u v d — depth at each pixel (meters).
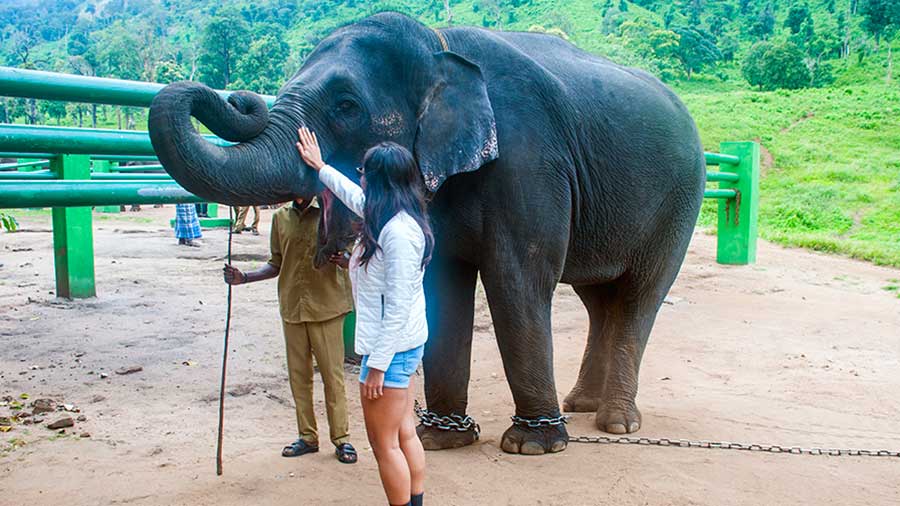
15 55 133.75
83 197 4.80
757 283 11.64
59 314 8.04
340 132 4.00
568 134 4.59
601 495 3.96
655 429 5.11
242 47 91.62
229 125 3.63
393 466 3.32
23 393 5.41
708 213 26.19
